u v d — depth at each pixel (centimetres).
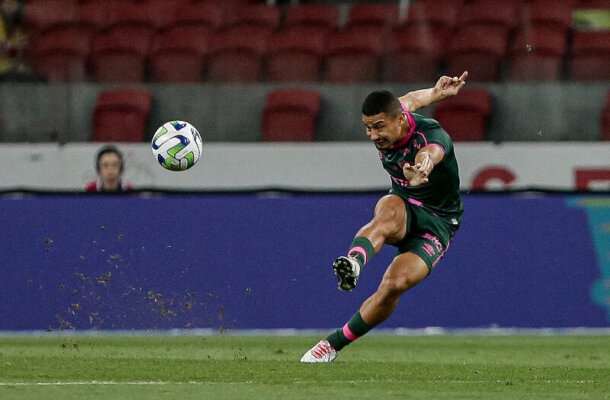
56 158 5138
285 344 3812
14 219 4600
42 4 6219
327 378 2411
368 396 2055
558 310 4578
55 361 2875
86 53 5975
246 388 2173
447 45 5844
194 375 2462
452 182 2769
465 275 4594
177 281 4556
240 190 4681
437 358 3241
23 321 4506
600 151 5022
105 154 4956
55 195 4644
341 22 6481
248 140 5391
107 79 5903
